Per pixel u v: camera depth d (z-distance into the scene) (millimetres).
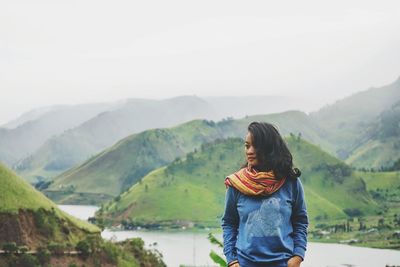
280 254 4613
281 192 4758
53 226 68125
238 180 4801
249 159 4859
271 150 4773
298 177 4855
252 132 4820
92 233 73500
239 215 4828
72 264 60688
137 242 73688
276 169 4723
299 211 4852
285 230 4707
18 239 63250
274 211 4676
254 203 4742
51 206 73125
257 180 4695
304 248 4738
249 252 4641
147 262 71688
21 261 57812
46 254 60188
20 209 67250
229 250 4852
